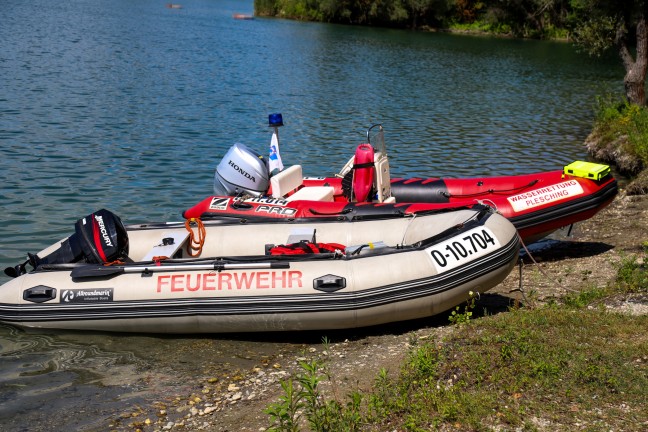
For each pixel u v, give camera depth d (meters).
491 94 25.66
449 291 6.09
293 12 65.44
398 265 6.08
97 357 6.02
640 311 5.79
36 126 15.56
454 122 19.58
